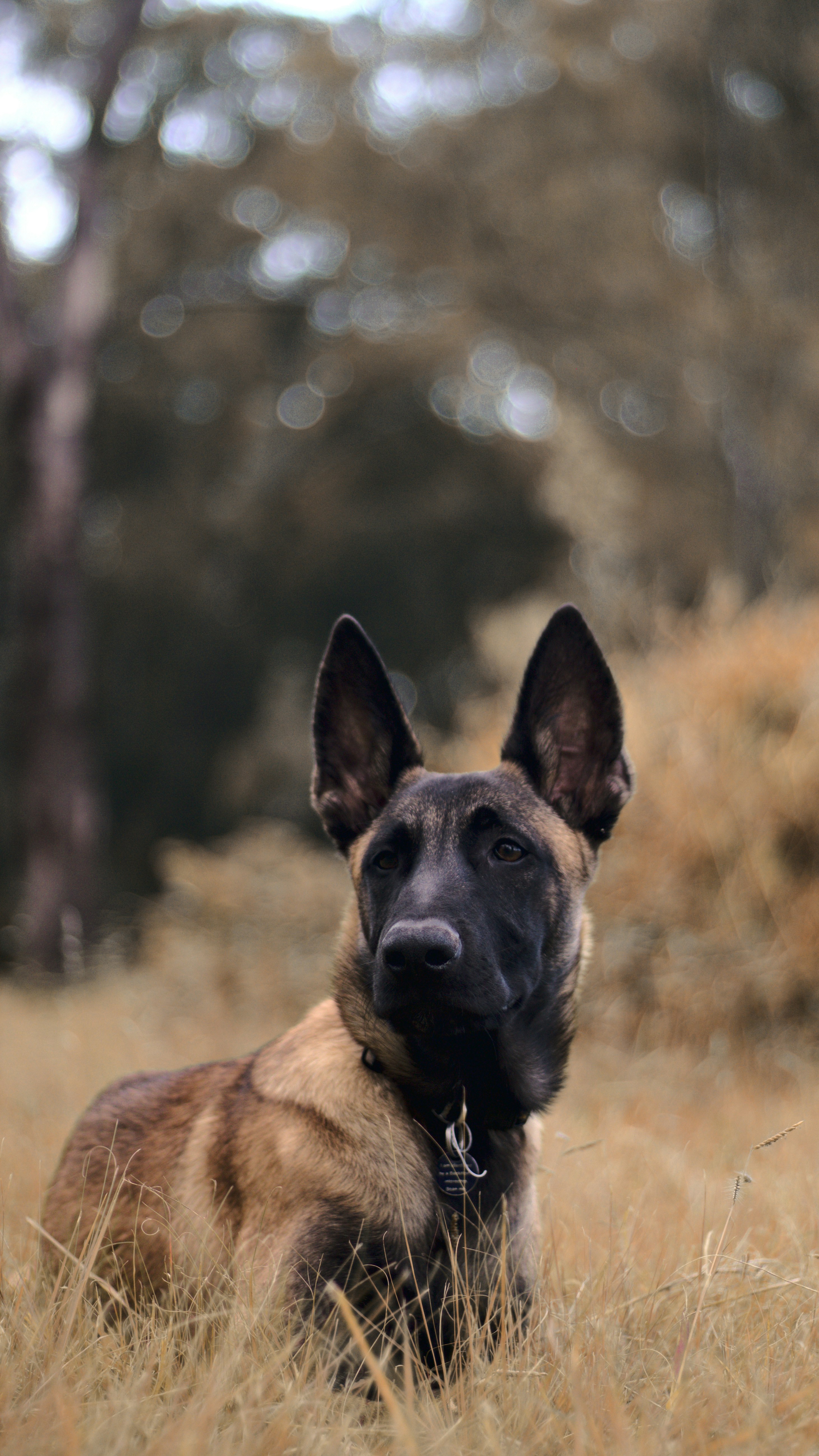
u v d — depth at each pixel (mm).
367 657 3768
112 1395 2287
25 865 16922
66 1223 3566
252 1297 2762
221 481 26000
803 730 7555
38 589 16578
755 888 7199
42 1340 2500
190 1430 2064
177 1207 3277
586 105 18594
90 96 16453
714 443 19812
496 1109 3314
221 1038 8289
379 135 18531
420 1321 2975
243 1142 3217
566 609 3730
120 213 20609
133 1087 3920
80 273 16797
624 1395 2447
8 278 16609
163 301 23000
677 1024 7004
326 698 3791
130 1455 2049
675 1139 5227
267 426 25844
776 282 17641
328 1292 2855
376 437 24531
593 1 18516
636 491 19031
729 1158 4801
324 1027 3404
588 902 7418
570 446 17844
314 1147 3059
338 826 3768
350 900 3627
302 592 25812
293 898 9859
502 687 8906
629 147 19000
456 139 18156
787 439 17000
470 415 22781
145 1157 3496
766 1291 2961
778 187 18391
